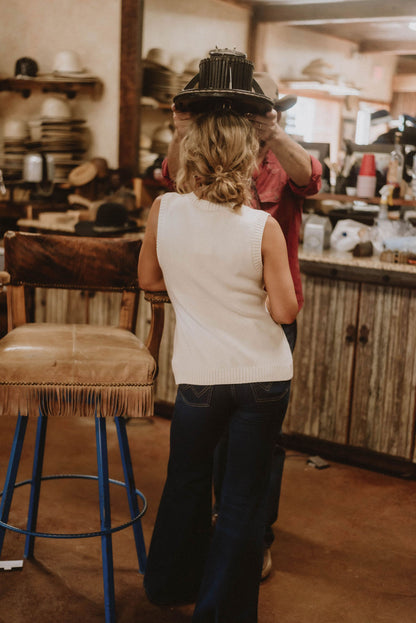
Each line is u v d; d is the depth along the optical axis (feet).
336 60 23.67
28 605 7.70
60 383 6.79
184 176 6.27
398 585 8.47
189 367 6.40
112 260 7.95
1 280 7.38
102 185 17.11
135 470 11.32
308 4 20.35
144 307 13.71
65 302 14.28
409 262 11.34
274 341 6.47
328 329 11.91
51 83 17.39
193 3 19.11
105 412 6.90
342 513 10.26
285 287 6.25
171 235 6.27
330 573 8.67
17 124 17.72
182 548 7.26
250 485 6.56
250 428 6.41
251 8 21.35
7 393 6.71
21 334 7.29
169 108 17.87
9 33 18.34
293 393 12.39
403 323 11.23
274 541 9.37
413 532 9.80
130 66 16.85
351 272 11.53
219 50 6.52
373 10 19.26
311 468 11.82
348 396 11.88
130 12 16.66
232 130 6.00
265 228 6.10
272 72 22.13
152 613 7.68
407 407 11.39
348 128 22.98
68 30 17.60
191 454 6.79
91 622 7.47
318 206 14.46
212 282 6.19
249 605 6.76
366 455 11.94
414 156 13.03
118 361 6.89
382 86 23.22
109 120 17.46
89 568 8.49
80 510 9.88
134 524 8.19
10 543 8.92
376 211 13.76
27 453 11.76
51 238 7.83
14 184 16.99
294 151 7.46
